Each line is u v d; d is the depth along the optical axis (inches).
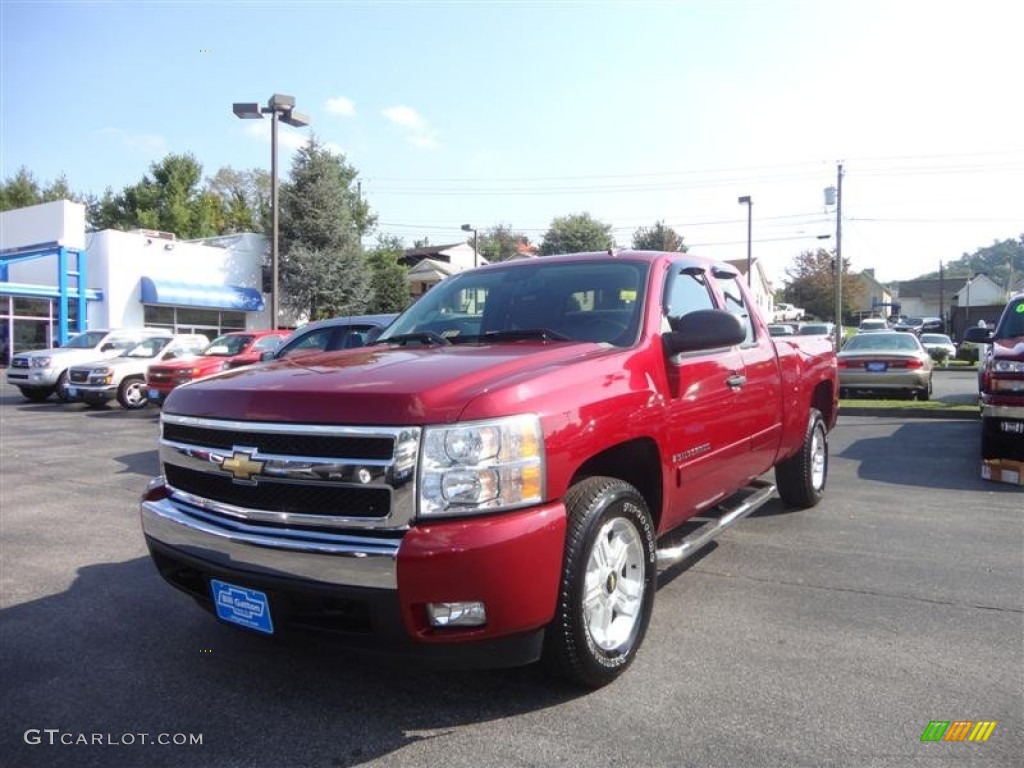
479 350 138.9
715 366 166.2
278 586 110.0
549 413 113.9
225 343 609.0
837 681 129.0
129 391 643.5
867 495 272.2
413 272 2044.8
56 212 1072.2
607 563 127.8
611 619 129.6
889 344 603.8
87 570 198.7
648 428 136.3
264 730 116.1
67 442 447.8
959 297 3430.1
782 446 217.3
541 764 105.5
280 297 1467.8
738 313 197.0
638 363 139.5
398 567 102.5
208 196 2458.2
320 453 110.0
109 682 133.2
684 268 177.3
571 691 126.2
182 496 129.3
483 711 120.3
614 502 124.3
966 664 135.3
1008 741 110.1
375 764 106.3
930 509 250.8
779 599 168.7
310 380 120.0
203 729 116.7
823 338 269.0
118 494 298.8
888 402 549.6
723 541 215.0
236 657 142.6
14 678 135.3
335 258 1472.7
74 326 1091.9
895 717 117.0
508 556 105.0
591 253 179.3
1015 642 144.7
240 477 115.6
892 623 154.3
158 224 2250.2
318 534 109.6
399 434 105.4
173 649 146.9
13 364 703.7
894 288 4591.5
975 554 201.0
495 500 106.8
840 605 164.7
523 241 3678.6
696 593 172.9
